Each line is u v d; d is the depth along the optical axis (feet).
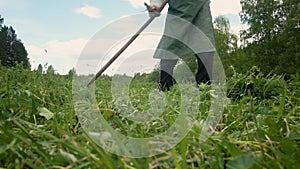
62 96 10.63
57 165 3.73
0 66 19.99
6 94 8.55
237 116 7.52
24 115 6.81
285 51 137.49
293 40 134.92
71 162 3.71
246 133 5.68
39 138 4.65
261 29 144.15
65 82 16.42
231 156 4.18
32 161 3.90
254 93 13.02
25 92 8.57
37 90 11.37
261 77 14.11
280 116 6.17
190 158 4.14
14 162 3.81
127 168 3.64
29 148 4.18
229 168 3.43
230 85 13.69
